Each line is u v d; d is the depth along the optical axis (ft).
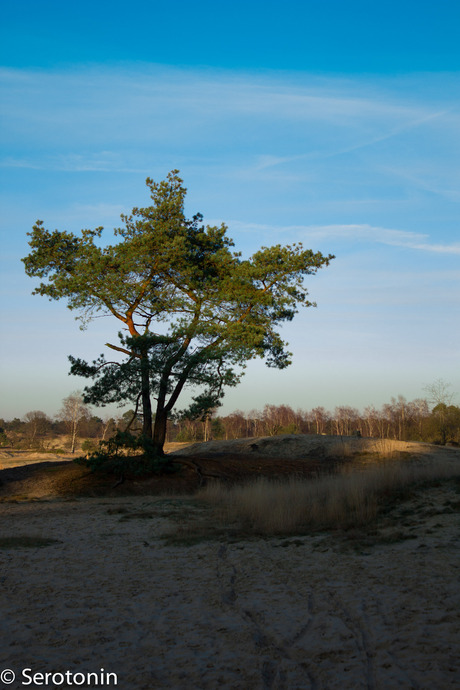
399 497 45.21
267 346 86.38
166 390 79.92
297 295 85.76
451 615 19.42
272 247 83.46
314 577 26.73
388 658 16.39
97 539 39.24
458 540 31.04
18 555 33.71
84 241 80.59
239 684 15.34
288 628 19.77
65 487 71.20
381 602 21.84
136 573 28.96
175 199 81.97
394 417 264.93
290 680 15.49
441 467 57.52
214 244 87.20
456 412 187.52
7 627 20.45
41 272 81.71
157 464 75.87
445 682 14.53
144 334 79.25
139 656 17.53
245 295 80.64
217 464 81.25
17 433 408.26
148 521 47.29
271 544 35.40
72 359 79.41
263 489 54.54
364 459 93.97
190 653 17.72
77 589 25.85
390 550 30.66
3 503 62.44
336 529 38.17
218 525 43.60
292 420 299.38
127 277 79.92
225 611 22.16
